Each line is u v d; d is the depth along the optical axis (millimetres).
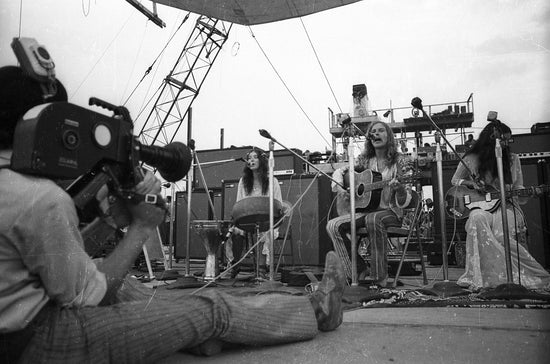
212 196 6730
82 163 1069
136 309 1219
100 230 1203
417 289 3188
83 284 1071
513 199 3494
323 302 1810
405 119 5250
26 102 1081
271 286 3393
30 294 1043
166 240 7102
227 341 1462
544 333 1813
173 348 1261
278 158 6859
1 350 1033
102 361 1105
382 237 3580
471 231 3451
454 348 1576
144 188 1200
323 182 5676
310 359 1448
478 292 3094
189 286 3633
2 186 1013
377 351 1535
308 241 5648
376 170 4070
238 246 4793
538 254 5062
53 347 1050
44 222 1011
